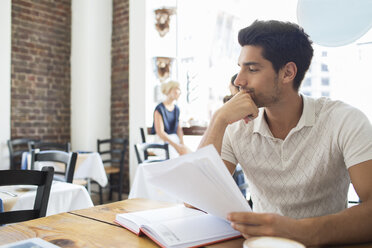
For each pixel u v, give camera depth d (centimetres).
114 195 412
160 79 382
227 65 362
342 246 67
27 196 148
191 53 383
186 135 373
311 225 65
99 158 315
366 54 250
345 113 93
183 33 386
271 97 91
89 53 405
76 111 417
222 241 72
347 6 172
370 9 168
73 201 168
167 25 383
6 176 115
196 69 381
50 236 74
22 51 380
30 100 387
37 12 392
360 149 83
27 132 383
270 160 101
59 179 210
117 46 417
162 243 67
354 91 258
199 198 72
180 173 67
